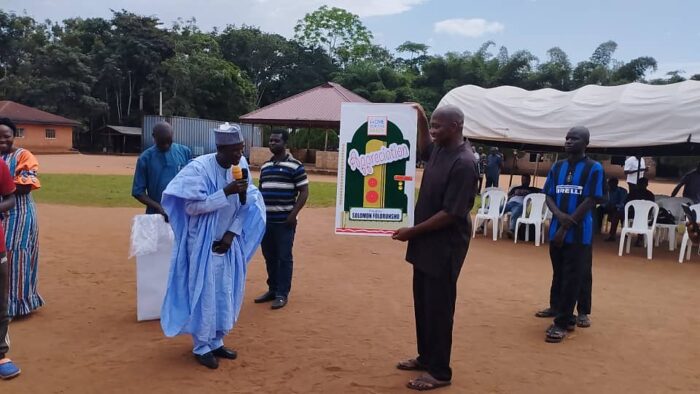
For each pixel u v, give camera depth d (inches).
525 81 1867.6
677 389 180.7
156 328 223.0
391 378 182.5
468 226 172.2
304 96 1253.7
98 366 184.1
